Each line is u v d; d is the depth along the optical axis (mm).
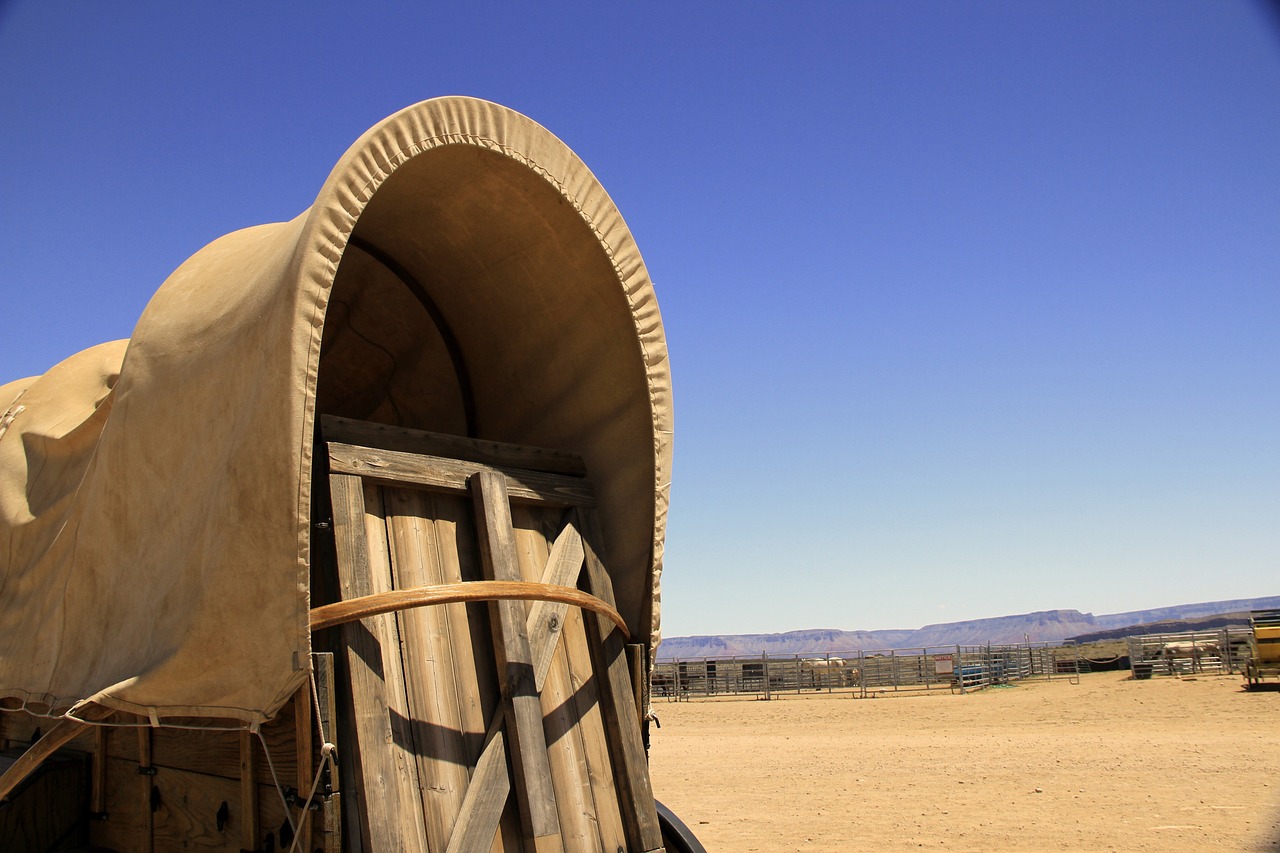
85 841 4293
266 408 2910
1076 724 17562
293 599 2852
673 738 18844
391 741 3072
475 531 3771
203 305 3672
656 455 4121
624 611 4195
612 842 3643
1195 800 9195
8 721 5121
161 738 3879
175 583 3184
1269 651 22328
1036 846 7461
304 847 2932
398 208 4090
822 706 26578
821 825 8727
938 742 15594
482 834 3170
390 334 5066
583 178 3902
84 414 4820
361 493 3369
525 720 3420
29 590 4227
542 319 4461
